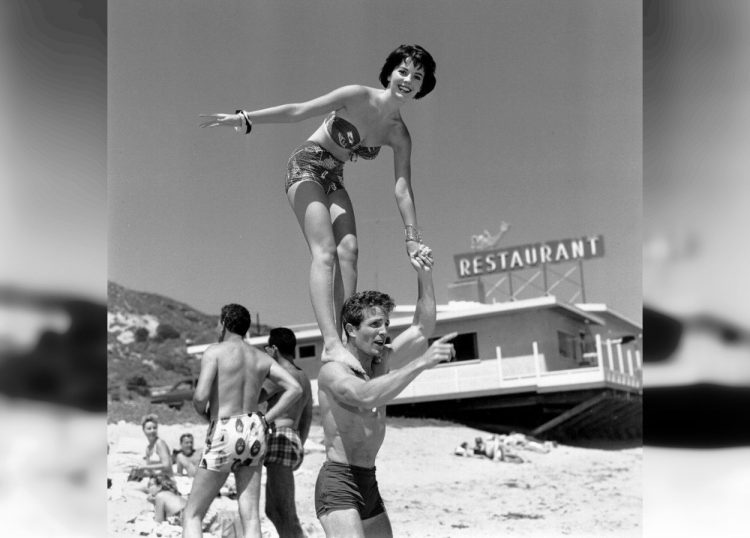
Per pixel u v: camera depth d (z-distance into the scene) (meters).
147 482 7.23
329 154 4.66
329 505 3.96
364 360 4.16
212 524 6.62
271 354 5.57
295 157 4.64
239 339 4.98
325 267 4.48
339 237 4.68
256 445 4.84
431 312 4.39
